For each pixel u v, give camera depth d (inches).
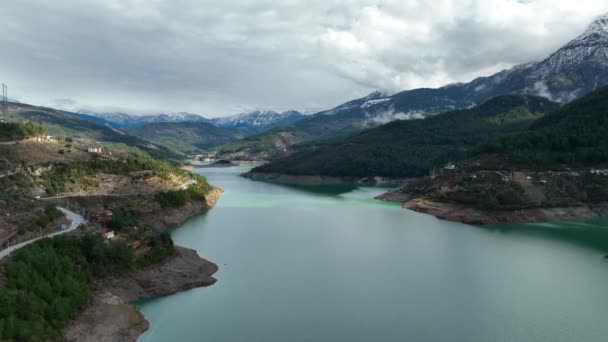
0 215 4057.6
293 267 4325.8
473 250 5078.7
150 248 4111.7
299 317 3161.9
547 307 3378.4
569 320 3144.7
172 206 6815.9
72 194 6102.4
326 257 4702.3
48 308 2711.6
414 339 2856.8
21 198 4756.4
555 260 4665.4
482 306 3383.4
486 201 7165.4
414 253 4911.4
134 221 4768.7
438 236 5836.6
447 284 3865.7
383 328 3004.4
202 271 4089.6
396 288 3759.8
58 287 2957.7
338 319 3134.8
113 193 6550.2
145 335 2888.8
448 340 2849.4
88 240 3718.0
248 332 2930.6
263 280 3941.9
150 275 3745.1
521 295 3622.0
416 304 3415.4
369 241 5482.3
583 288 3794.3
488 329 2997.0
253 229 6117.1
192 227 6210.6
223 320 3102.9
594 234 6008.9
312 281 3917.3
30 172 6107.3
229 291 3663.9
